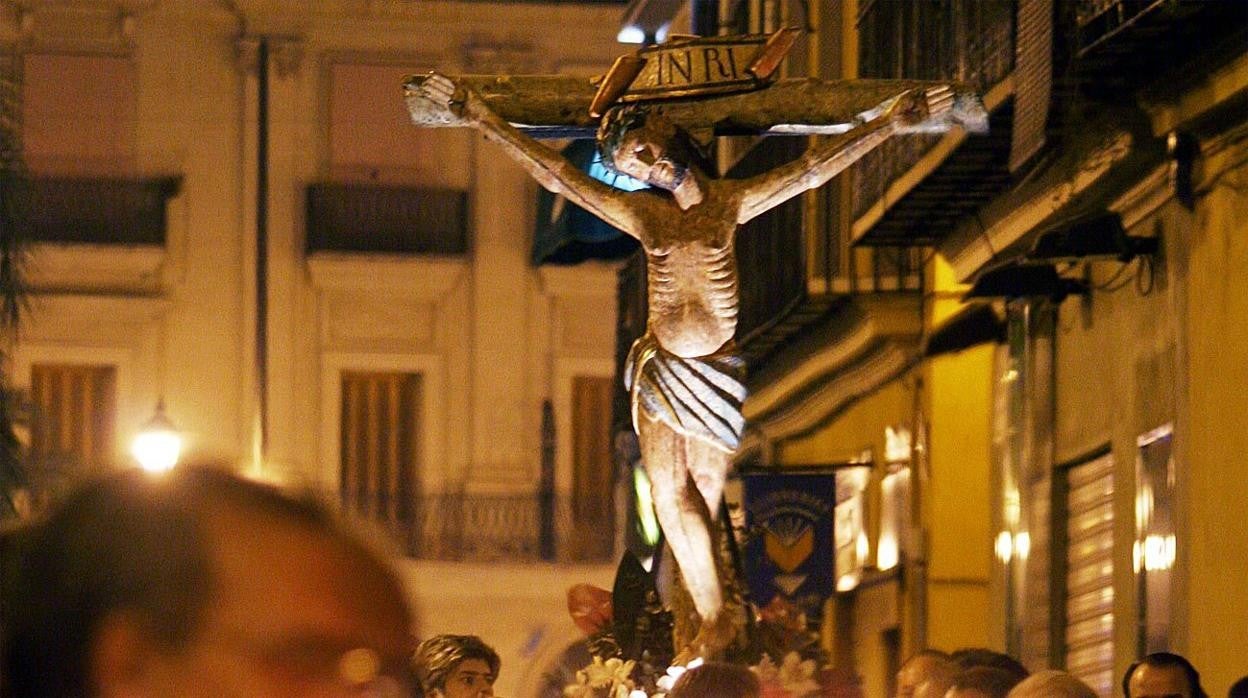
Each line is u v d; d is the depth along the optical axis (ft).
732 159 76.33
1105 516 54.90
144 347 148.87
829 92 22.74
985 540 68.49
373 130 151.12
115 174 148.25
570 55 152.05
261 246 149.48
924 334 69.56
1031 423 60.29
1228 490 44.47
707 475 22.29
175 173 148.77
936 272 68.39
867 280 70.23
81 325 148.36
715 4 81.51
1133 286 51.11
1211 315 45.52
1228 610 44.29
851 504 77.82
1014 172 50.88
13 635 6.23
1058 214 54.44
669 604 24.23
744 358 22.09
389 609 6.40
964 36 55.52
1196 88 44.32
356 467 151.12
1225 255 44.75
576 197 22.24
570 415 152.87
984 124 22.59
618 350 104.83
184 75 149.18
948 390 68.69
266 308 149.59
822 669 23.85
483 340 152.05
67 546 6.26
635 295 100.42
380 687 6.34
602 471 152.76
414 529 150.41
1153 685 31.27
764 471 61.93
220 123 149.48
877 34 64.95
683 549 22.49
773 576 60.59
